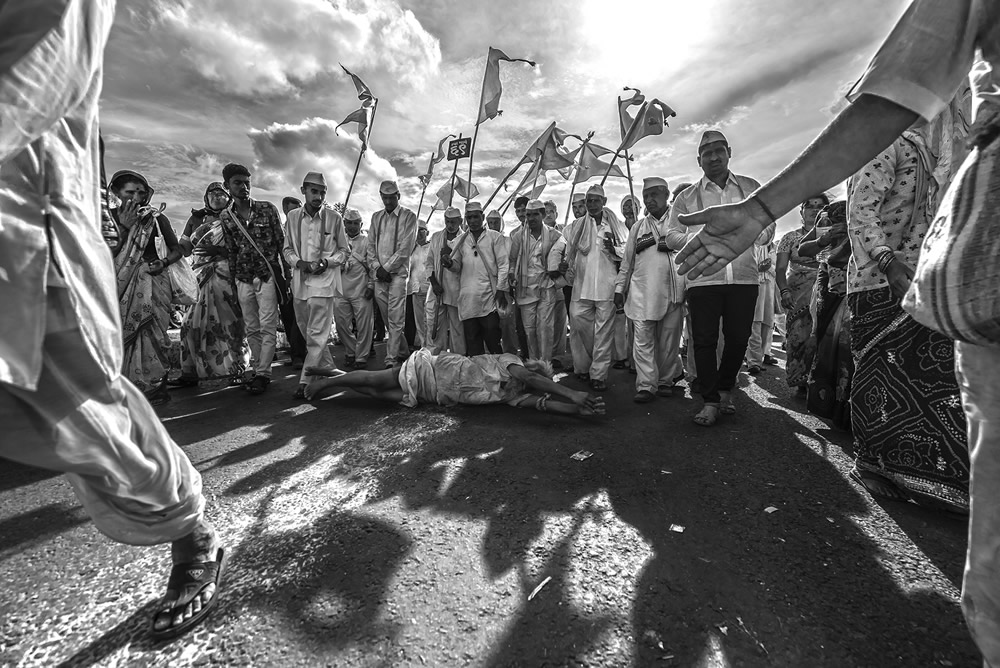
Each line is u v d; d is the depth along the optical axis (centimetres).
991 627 80
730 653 132
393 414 368
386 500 223
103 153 201
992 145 75
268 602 152
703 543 186
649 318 407
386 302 646
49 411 102
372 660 130
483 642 136
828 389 326
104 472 115
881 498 222
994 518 79
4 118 77
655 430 326
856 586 159
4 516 214
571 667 128
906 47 83
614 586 159
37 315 92
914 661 129
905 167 214
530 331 604
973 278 75
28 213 93
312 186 436
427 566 171
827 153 92
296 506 218
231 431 334
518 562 173
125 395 122
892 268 205
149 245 415
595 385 471
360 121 683
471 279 522
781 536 190
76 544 189
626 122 745
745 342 348
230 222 455
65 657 133
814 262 415
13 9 77
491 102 709
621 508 215
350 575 166
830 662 129
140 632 142
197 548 151
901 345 215
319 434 322
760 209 100
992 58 78
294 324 571
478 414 365
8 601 156
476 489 235
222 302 491
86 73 90
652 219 423
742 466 262
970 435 84
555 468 261
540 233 596
